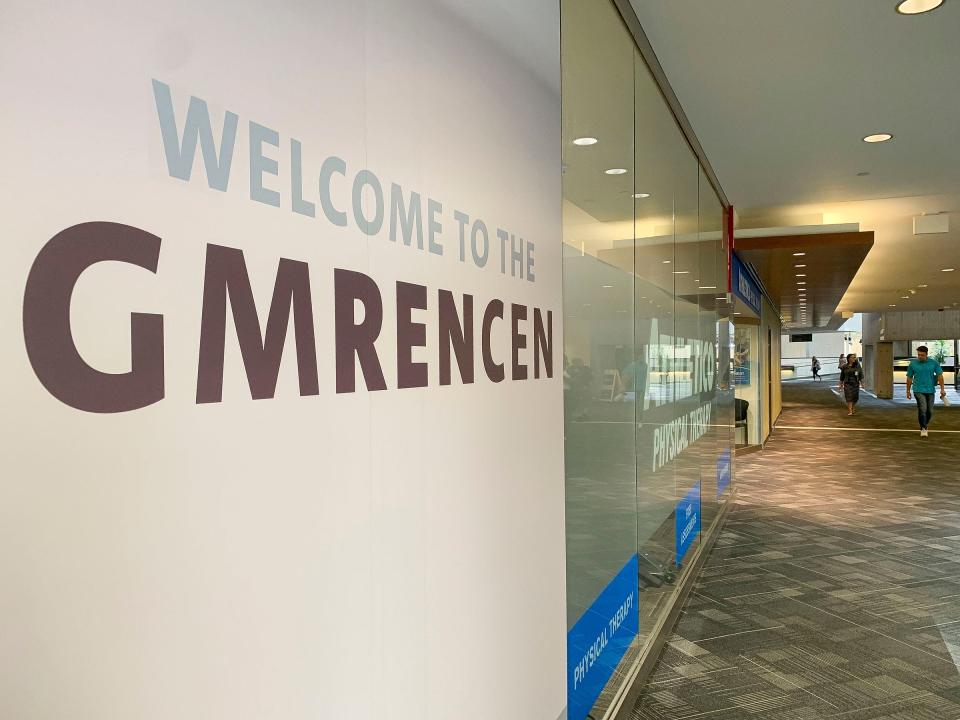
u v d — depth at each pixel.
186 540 0.84
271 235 0.98
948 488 8.05
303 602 1.04
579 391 2.42
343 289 1.13
